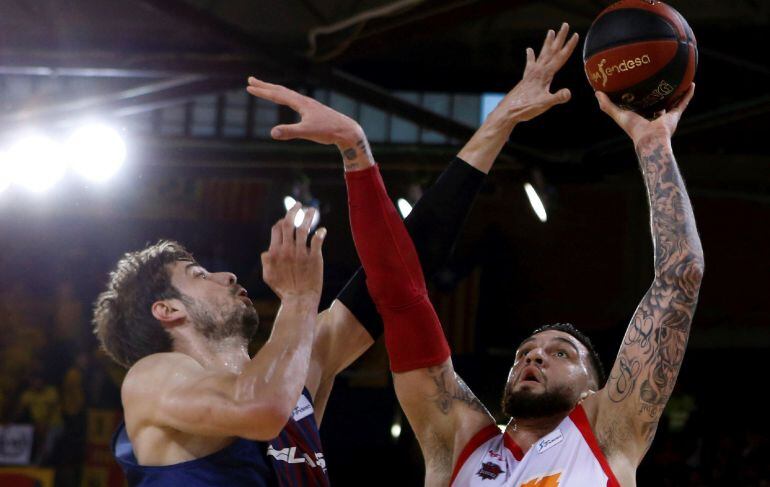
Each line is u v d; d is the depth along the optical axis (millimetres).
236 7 11297
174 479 3125
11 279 14422
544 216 12766
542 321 15500
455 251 15609
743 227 15305
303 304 3248
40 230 14867
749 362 14633
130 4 11391
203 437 3186
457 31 12859
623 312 15375
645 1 3805
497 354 14789
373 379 13867
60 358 13297
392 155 12914
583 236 15672
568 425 3717
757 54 12438
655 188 3705
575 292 15570
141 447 3193
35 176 12375
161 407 3100
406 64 14391
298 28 11289
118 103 11805
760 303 15070
